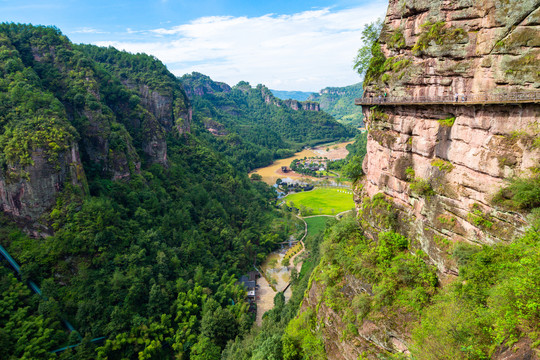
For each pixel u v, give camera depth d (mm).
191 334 68062
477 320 23578
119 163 92812
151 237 83062
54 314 60125
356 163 53750
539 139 25562
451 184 32719
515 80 27531
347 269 41406
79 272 67375
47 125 73188
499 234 27922
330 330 40312
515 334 20500
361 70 47688
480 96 29281
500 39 28422
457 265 30016
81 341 59500
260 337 59156
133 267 73312
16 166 68562
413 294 32375
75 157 76812
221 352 66312
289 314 61625
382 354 32094
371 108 44656
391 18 40656
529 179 26078
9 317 57438
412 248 37281
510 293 22094
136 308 69125
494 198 28312
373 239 43531
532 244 24266
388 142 40938
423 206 35750
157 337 65188
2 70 84188
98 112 93000
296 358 44938
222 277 89125
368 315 34688
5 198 70250
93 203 74812
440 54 33406
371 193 46438
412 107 37125
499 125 28234
